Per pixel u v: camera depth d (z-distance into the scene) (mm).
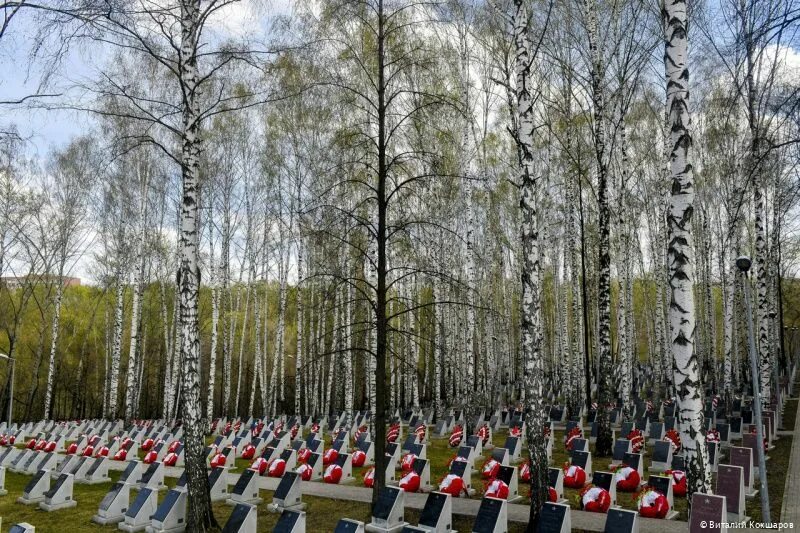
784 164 17609
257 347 33469
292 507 12055
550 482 11766
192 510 10305
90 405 44688
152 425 26969
